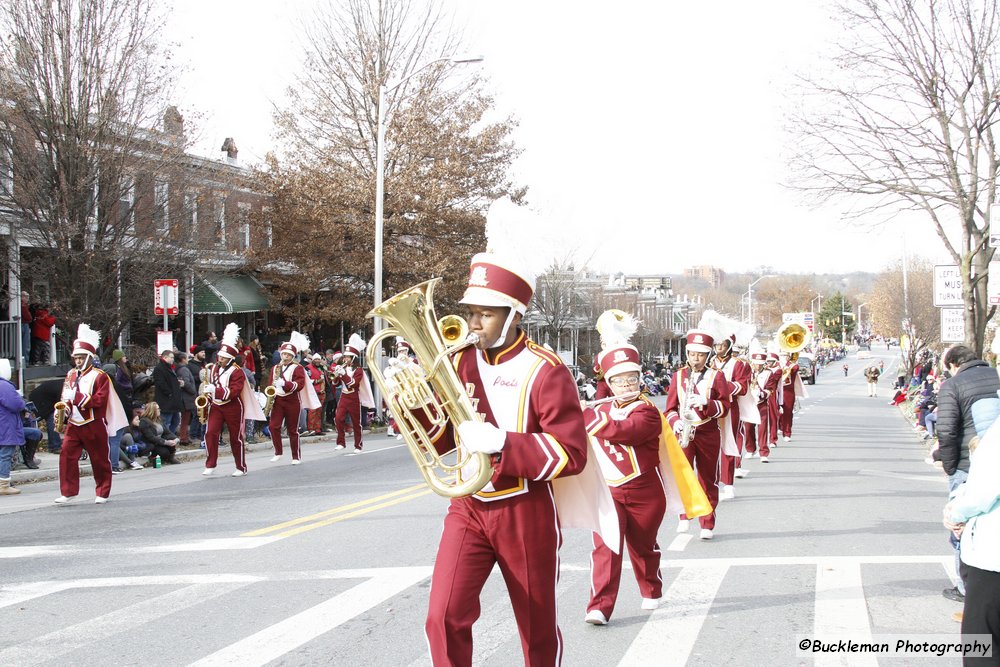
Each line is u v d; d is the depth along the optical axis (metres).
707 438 9.02
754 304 121.50
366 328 35.00
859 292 179.62
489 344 4.06
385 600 6.68
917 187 18.05
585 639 5.89
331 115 28.92
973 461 4.02
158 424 15.92
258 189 28.80
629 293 51.12
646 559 6.49
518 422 3.98
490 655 5.54
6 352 19.22
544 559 4.00
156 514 10.47
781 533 9.47
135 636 5.84
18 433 12.39
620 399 6.38
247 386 14.38
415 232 28.45
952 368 6.75
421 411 3.98
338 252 28.59
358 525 9.59
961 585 6.78
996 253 17.22
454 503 4.12
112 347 20.02
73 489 11.39
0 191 18.20
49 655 5.47
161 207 19.86
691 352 9.02
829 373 91.31
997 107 16.69
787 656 5.56
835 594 6.97
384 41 28.81
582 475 4.34
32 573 7.57
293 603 6.61
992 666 3.97
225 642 5.72
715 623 6.23
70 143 18.09
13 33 17.69
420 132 28.45
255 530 9.36
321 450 18.58
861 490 12.88
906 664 5.43
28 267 18.88
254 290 28.72
